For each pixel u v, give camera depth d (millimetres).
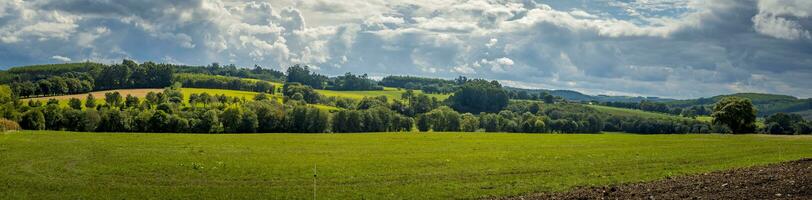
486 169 48375
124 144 70812
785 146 69500
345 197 36125
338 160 55250
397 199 35375
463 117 192000
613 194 30844
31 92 182375
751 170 35781
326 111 159875
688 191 29484
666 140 84125
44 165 48844
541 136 97375
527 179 42219
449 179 42969
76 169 46875
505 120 191250
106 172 45406
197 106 172375
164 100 178125
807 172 31203
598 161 53688
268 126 151875
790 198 25656
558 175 44344
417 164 52031
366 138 90438
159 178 43062
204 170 46906
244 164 50969
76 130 138750
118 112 139875
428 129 177375
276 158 56875
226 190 38344
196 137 89125
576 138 91312
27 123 129000
